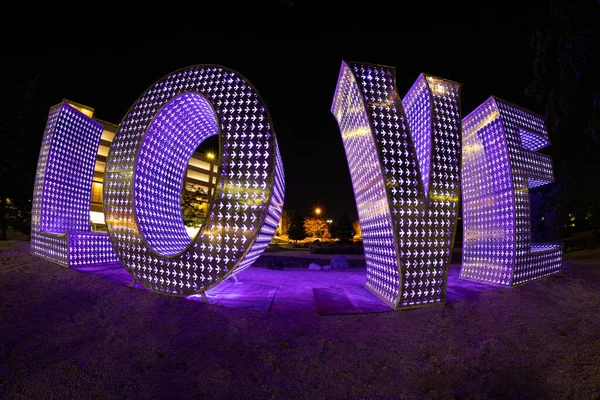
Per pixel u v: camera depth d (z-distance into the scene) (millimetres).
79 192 9406
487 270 7574
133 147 6281
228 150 5652
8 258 8172
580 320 4992
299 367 3785
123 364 3662
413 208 5719
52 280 6418
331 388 3426
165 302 5500
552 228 17422
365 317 5266
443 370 3773
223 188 5574
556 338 4449
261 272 9852
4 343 3850
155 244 6527
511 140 7355
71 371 3443
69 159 9086
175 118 6727
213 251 5543
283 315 5258
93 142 9781
